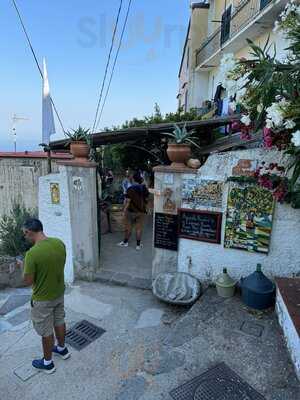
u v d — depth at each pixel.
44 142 7.08
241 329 3.67
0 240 7.64
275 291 4.04
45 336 3.34
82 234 5.60
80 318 4.54
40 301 3.29
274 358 3.19
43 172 10.24
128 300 5.01
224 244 4.55
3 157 10.68
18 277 6.50
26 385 3.29
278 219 4.18
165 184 4.83
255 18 8.40
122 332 4.17
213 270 4.71
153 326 4.28
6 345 4.05
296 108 2.55
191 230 4.74
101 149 10.59
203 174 4.53
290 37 2.92
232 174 4.32
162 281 4.86
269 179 3.84
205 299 4.40
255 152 4.12
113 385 3.19
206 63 13.38
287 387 2.83
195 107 14.11
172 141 4.82
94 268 5.70
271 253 4.30
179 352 3.37
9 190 10.41
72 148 5.42
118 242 7.46
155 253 5.13
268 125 2.71
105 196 9.51
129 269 5.88
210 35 14.21
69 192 5.53
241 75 2.85
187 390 2.89
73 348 3.86
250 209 4.29
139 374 3.15
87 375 3.38
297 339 2.94
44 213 5.93
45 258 3.22
